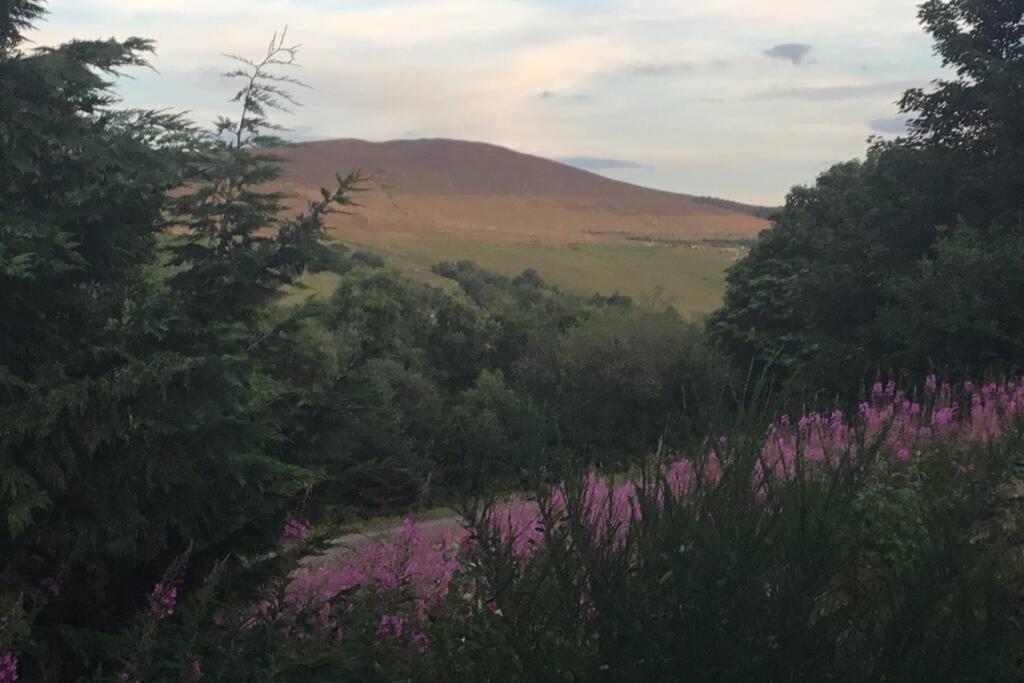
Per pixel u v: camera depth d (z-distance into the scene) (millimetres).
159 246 5207
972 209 25516
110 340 4523
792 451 3840
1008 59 25422
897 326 19656
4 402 4062
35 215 4477
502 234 167125
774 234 41000
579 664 2430
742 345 39844
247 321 5363
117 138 4793
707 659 2279
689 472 2951
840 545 2441
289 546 5102
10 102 4449
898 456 4781
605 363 39125
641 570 2596
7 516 3891
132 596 4566
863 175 36281
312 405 5086
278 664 3787
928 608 2248
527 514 3396
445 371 51688
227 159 5109
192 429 4090
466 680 2875
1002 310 17203
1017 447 3387
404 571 4770
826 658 2262
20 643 3631
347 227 143250
